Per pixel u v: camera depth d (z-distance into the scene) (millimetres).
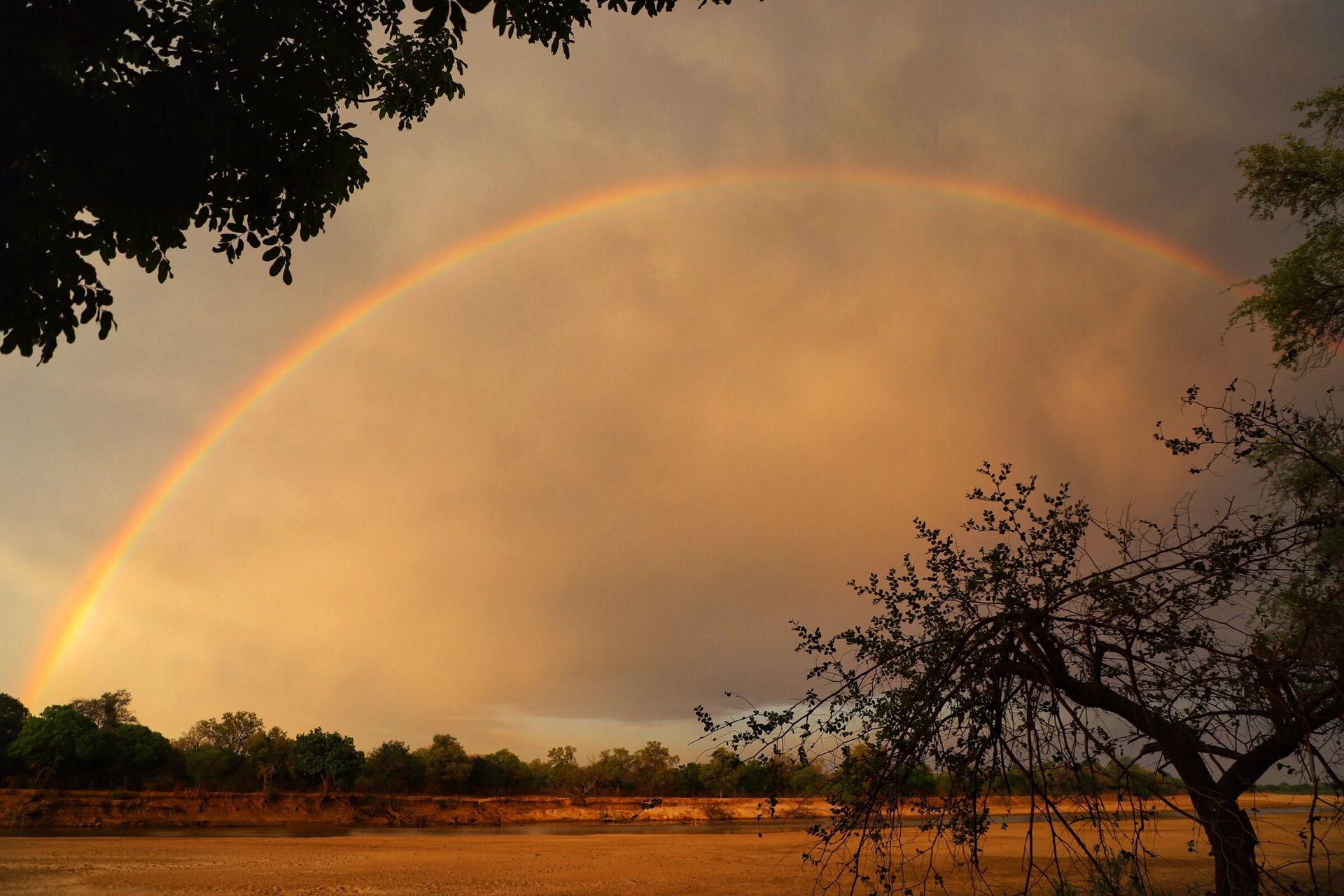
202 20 7066
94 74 6602
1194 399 5926
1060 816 4562
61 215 6543
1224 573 5312
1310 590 5336
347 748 89250
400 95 9625
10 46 6000
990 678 5426
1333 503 5461
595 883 35656
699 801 93688
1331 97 14422
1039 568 5816
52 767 75188
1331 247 13797
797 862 42844
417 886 34438
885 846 5266
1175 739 5613
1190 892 5566
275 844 52312
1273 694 4988
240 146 6898
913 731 5176
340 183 7703
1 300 6301
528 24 7711
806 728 5410
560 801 94750
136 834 59781
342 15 7969
